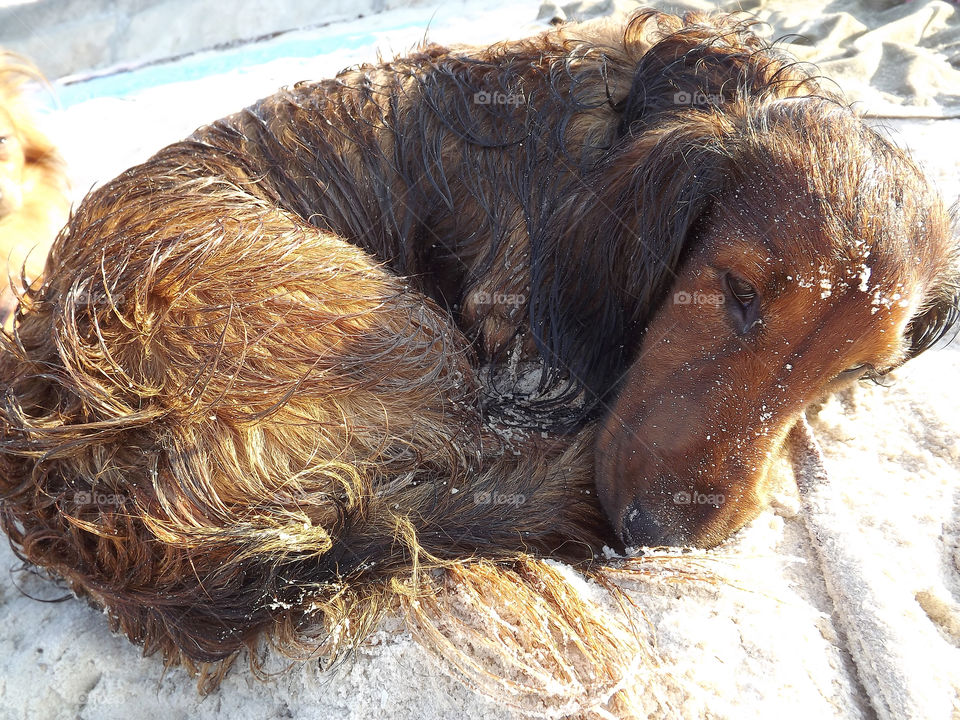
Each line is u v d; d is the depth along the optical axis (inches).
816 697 11.0
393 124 16.0
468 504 13.5
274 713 12.1
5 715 12.4
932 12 29.9
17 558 14.6
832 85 18.0
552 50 16.0
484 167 15.6
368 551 12.7
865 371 12.9
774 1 32.5
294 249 13.4
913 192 11.5
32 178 20.8
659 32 16.1
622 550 13.3
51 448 11.8
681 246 12.9
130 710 12.6
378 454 13.3
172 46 35.8
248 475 12.2
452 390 14.1
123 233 13.3
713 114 13.1
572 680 10.9
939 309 13.7
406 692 11.5
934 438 14.5
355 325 13.2
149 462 11.8
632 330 14.2
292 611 12.4
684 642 11.4
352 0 37.6
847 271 11.0
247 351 12.4
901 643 11.0
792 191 11.5
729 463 11.9
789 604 11.8
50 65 34.9
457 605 12.0
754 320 11.7
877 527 13.0
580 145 15.1
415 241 16.2
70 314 12.0
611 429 13.4
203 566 12.1
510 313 16.0
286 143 16.1
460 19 34.5
